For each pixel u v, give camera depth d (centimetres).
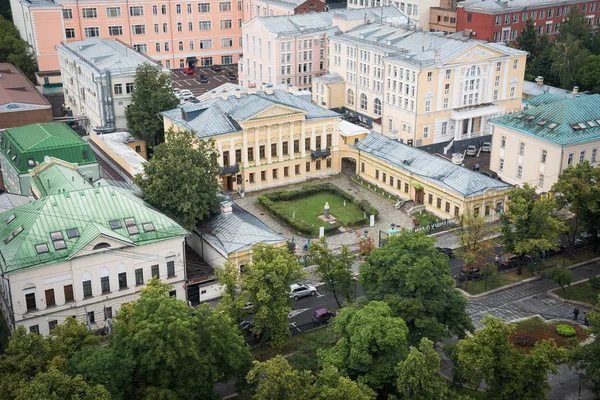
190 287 10338
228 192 14438
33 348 7081
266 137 14375
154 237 9612
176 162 10894
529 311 10125
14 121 15638
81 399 6406
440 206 13288
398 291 8462
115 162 14288
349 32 19138
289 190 14512
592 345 7788
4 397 6706
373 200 14312
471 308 10212
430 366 6812
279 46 19362
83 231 9288
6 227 9494
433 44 16962
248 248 10631
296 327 9756
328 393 6694
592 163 13675
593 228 11712
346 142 15800
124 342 7356
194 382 7344
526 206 10662
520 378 7244
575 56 19425
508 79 17150
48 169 11406
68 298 9231
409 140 16675
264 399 6694
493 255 11169
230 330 7869
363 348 7331
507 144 14412
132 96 15912
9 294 8844
